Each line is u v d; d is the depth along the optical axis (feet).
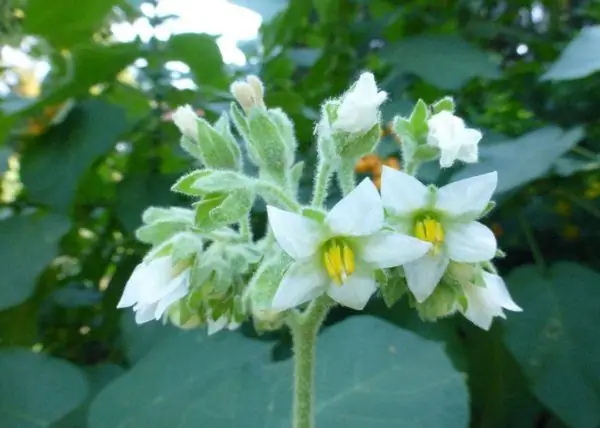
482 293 0.18
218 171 0.18
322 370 0.23
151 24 0.36
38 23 0.34
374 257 0.16
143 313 0.18
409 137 0.19
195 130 0.21
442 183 0.31
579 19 0.51
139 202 0.34
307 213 0.16
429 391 0.22
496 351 0.30
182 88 0.36
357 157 0.18
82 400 0.25
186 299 0.18
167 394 0.23
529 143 0.30
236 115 0.20
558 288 0.29
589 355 0.27
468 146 0.18
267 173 0.20
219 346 0.25
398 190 0.16
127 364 0.33
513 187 0.27
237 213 0.17
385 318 0.30
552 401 0.27
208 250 0.17
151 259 0.17
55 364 0.26
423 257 0.16
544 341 0.28
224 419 0.22
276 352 0.30
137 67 0.36
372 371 0.23
